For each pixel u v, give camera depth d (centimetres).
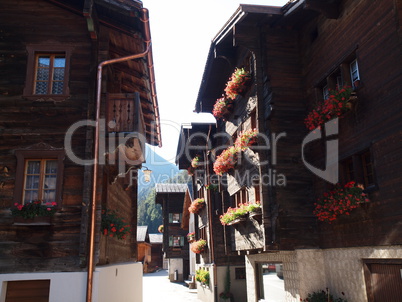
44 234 841
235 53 1315
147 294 2369
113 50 1091
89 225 848
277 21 1057
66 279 814
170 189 3225
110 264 1021
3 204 851
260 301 1241
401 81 680
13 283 824
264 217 967
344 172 862
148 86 1185
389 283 724
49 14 970
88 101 920
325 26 950
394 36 702
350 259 828
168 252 3206
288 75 1047
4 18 959
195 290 2588
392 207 691
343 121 858
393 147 694
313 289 923
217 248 1845
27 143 891
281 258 1059
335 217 838
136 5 898
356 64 853
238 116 1276
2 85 920
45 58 961
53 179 884
